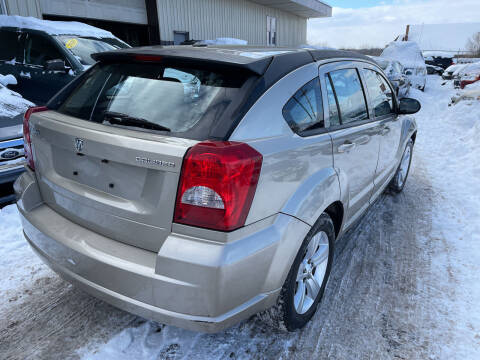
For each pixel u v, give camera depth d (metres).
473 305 2.52
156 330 2.25
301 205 1.90
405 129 4.12
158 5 12.24
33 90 6.02
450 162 6.03
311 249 2.19
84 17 10.41
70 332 2.21
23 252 3.02
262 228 1.72
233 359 2.05
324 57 2.43
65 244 1.85
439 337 2.24
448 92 18.17
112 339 2.16
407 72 18.00
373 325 2.34
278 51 2.18
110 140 1.67
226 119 1.67
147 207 1.64
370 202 3.32
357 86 2.83
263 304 1.81
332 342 2.20
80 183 1.91
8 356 2.03
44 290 2.59
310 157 2.02
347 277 2.84
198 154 1.51
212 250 1.53
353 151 2.55
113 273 1.68
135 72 2.05
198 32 14.29
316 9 20.38
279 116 1.87
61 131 1.87
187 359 2.04
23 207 2.15
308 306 2.26
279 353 2.10
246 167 1.56
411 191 4.71
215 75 1.85
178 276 1.54
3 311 2.37
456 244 3.36
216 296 1.55
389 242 3.39
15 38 6.25
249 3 17.23
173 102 1.81
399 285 2.75
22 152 3.46
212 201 1.52
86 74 2.35
